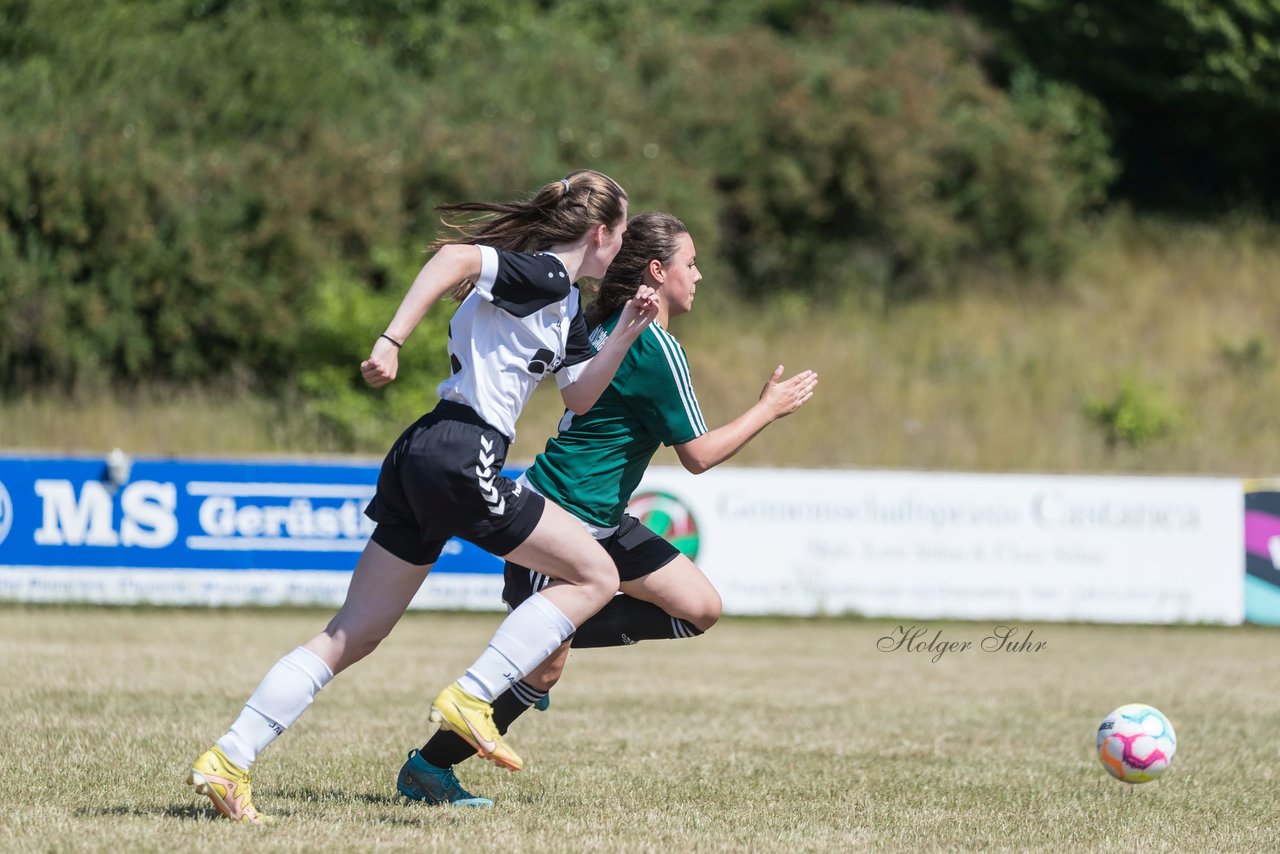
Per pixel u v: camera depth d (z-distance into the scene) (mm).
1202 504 51750
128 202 72188
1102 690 32125
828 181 89500
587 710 26422
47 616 44562
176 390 72375
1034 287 90812
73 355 71000
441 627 45656
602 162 84688
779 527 50469
